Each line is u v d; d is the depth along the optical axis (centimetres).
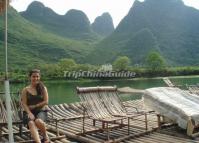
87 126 791
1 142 643
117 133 718
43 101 564
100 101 761
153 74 4312
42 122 535
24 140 656
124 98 1499
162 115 722
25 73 2945
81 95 735
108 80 3709
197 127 708
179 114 686
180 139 662
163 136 687
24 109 555
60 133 727
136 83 3077
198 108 723
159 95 758
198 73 4653
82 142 670
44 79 3556
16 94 702
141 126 776
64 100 1520
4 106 694
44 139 535
